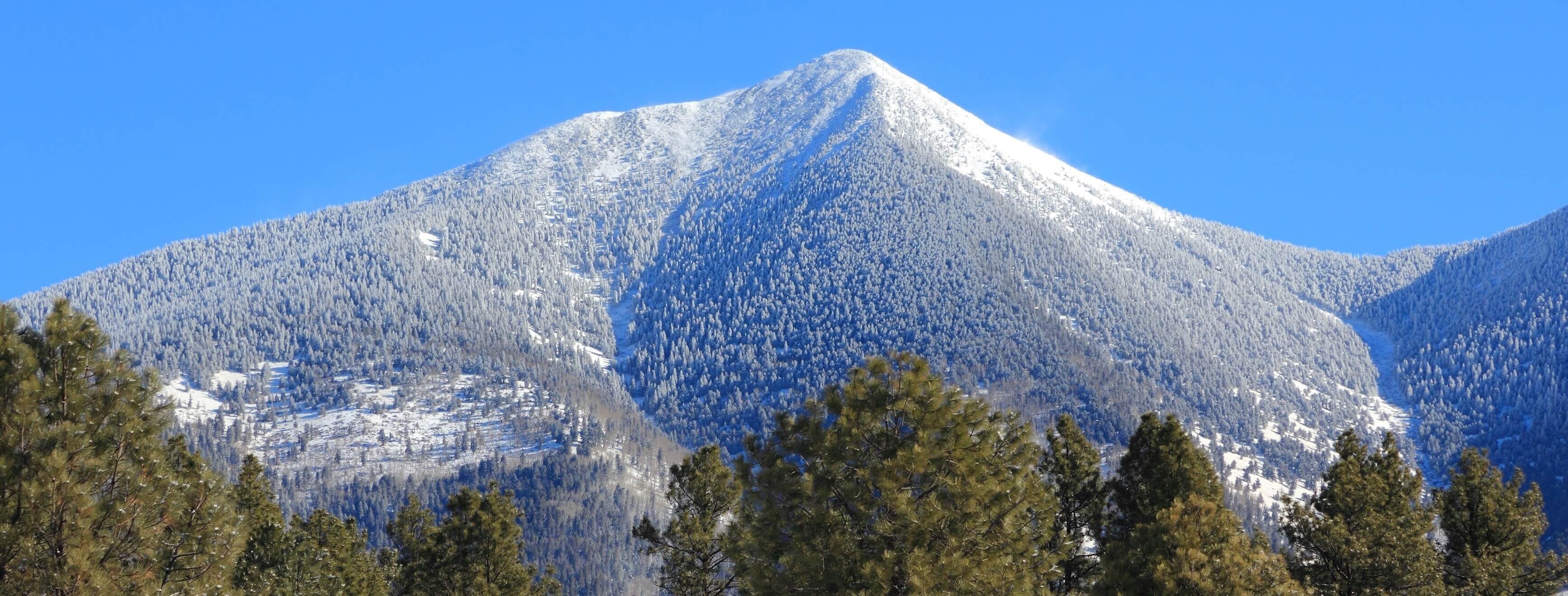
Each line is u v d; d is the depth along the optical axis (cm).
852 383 3189
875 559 2980
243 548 2725
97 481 2416
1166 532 4147
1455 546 5338
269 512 5084
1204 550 3997
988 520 3006
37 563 2277
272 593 4281
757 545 3219
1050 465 5019
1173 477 4878
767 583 3131
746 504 3278
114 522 2409
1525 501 5328
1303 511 4694
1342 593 4541
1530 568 5072
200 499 2631
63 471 2308
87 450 2403
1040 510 3247
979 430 3159
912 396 3116
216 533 2622
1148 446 5059
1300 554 4725
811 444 3184
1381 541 4484
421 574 6025
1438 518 5444
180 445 3241
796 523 3153
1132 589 4081
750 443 3334
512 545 6075
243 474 5212
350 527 5925
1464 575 5016
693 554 4881
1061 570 3262
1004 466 3159
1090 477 5022
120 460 2467
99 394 2492
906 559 2862
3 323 2447
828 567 3000
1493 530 5259
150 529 2472
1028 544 3069
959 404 3158
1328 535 4553
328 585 5134
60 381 2458
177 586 2500
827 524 3050
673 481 5147
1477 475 5406
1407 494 5069
